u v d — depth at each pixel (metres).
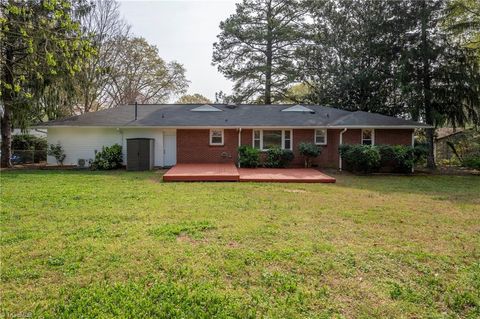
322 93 22.50
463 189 9.91
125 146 16.58
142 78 30.44
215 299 3.00
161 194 8.44
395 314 2.84
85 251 4.17
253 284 3.35
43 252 4.12
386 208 7.00
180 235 4.89
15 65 13.02
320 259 4.00
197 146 16.67
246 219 5.88
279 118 17.08
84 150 16.58
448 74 16.34
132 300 2.97
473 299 3.09
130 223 5.51
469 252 4.30
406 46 17.94
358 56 20.45
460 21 17.19
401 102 19.30
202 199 7.79
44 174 12.83
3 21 6.82
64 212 6.27
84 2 17.25
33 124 15.95
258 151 15.93
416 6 17.28
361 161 13.83
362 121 15.40
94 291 3.13
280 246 4.45
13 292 3.13
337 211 6.65
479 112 16.62
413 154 14.53
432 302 3.05
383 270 3.73
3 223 5.47
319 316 2.78
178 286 3.25
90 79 21.58
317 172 13.53
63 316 2.71
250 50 24.28
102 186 9.73
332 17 22.19
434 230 5.33
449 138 20.77
